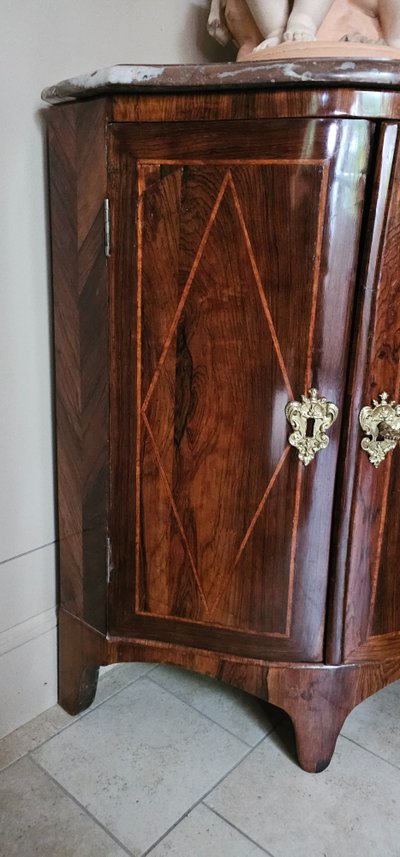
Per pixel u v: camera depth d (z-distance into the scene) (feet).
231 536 3.43
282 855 3.30
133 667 4.71
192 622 3.62
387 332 3.11
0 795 3.58
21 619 4.00
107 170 3.04
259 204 2.92
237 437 3.27
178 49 4.17
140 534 3.53
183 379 3.25
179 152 2.94
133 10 3.78
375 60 2.64
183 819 3.48
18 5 3.20
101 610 3.73
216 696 4.43
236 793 3.65
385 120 2.79
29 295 3.60
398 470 3.37
